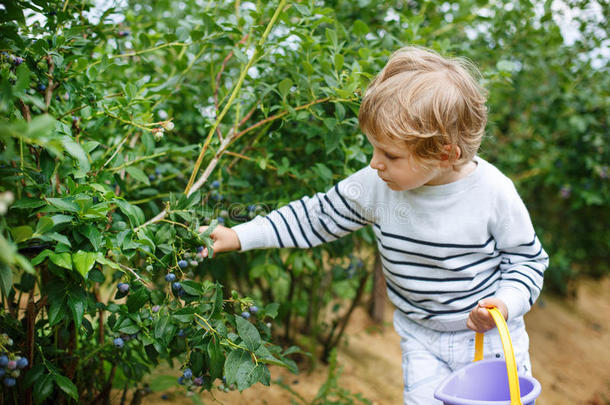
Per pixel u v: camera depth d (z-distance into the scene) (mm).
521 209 1204
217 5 1736
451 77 1110
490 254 1240
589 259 3852
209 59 1791
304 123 1591
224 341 1067
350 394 1849
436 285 1246
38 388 1025
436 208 1202
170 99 1714
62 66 1188
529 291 1164
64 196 998
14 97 893
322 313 2645
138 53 1444
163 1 1795
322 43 1577
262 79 1607
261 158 1475
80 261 890
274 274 1642
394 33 1807
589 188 2801
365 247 2309
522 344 1263
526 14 2182
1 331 1084
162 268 1158
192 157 1705
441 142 1073
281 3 1275
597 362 2873
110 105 1256
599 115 2707
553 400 2350
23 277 1310
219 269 1796
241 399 1837
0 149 1083
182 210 1175
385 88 1082
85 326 1208
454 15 2104
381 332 2727
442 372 1272
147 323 1076
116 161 1305
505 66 1542
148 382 1726
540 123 2857
